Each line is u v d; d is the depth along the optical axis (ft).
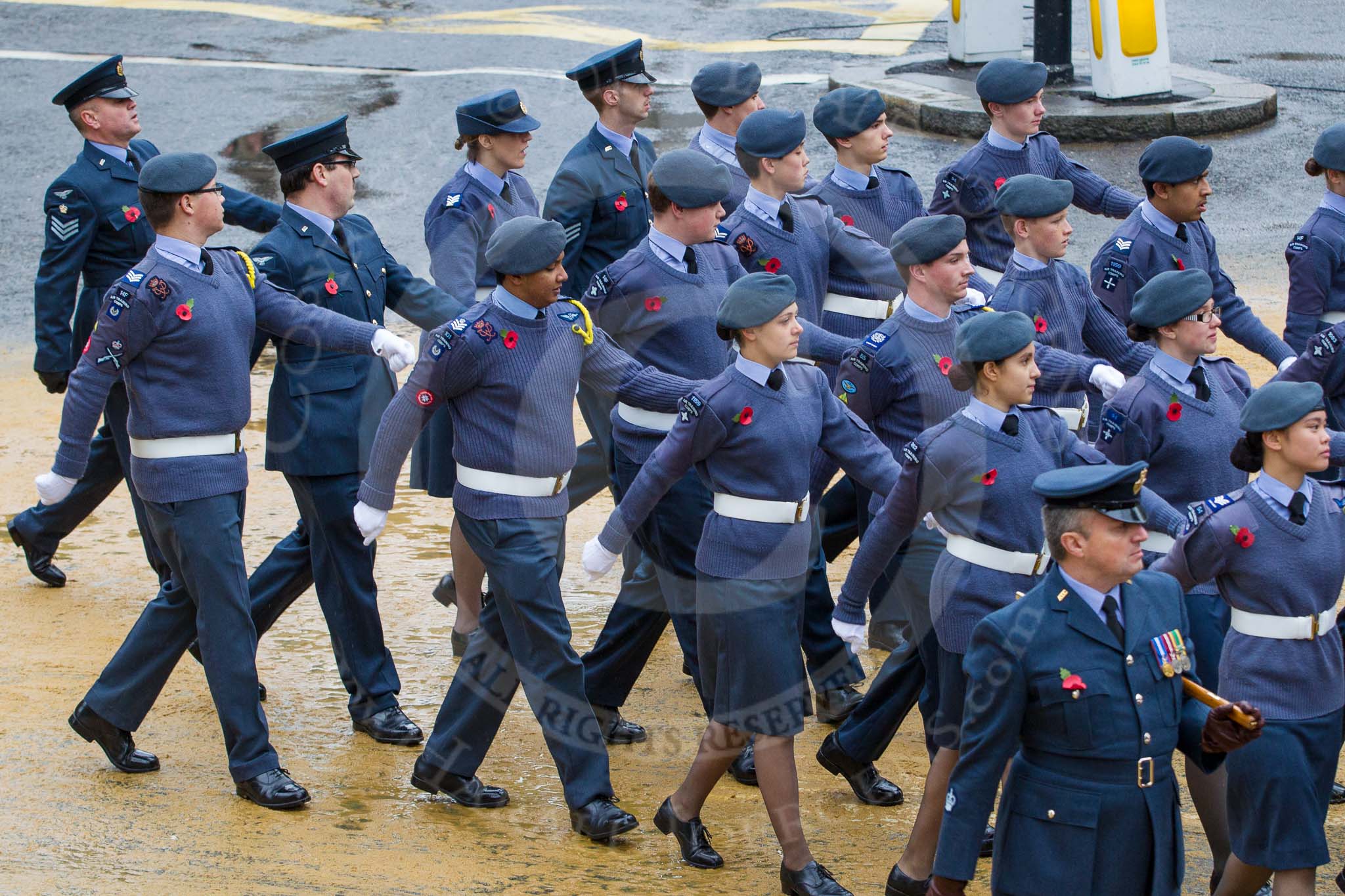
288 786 52.42
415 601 70.13
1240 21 181.68
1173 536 50.19
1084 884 39.50
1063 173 80.59
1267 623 45.98
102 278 70.79
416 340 104.53
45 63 169.58
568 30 183.11
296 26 188.44
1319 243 71.51
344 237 58.85
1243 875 46.44
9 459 85.87
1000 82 77.20
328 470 56.65
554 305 51.65
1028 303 62.44
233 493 53.11
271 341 57.06
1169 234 68.13
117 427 65.16
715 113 67.10
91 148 70.49
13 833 49.70
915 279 54.13
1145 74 143.02
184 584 53.26
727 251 57.06
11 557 74.43
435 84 160.35
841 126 66.49
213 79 162.61
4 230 124.47
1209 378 54.03
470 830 51.13
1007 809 40.83
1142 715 39.65
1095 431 65.87
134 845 49.03
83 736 54.44
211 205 52.49
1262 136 139.64
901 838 51.65
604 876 48.11
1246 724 38.96
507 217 67.36
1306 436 45.03
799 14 190.80
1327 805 47.16
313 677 63.41
